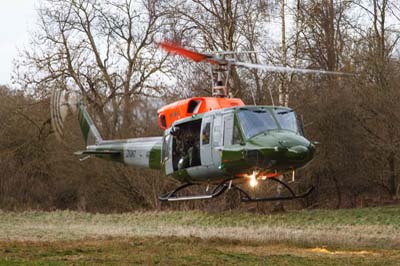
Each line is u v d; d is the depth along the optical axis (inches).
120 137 2294.5
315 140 1926.7
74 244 1007.6
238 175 939.3
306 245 1064.2
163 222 1696.6
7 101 2303.2
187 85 2100.1
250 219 1691.7
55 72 2335.1
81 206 2117.4
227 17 1854.1
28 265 750.5
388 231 1370.6
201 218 1723.7
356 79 2021.4
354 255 917.2
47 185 2218.3
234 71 1907.0
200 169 964.6
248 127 908.0
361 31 2249.0
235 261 811.4
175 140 1000.9
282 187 1878.7
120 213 2028.8
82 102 1221.7
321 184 1994.3
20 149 2245.3
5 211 1998.0
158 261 796.6
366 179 1977.1
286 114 933.8
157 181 2021.4
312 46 2171.5
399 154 1851.6
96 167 2133.4
